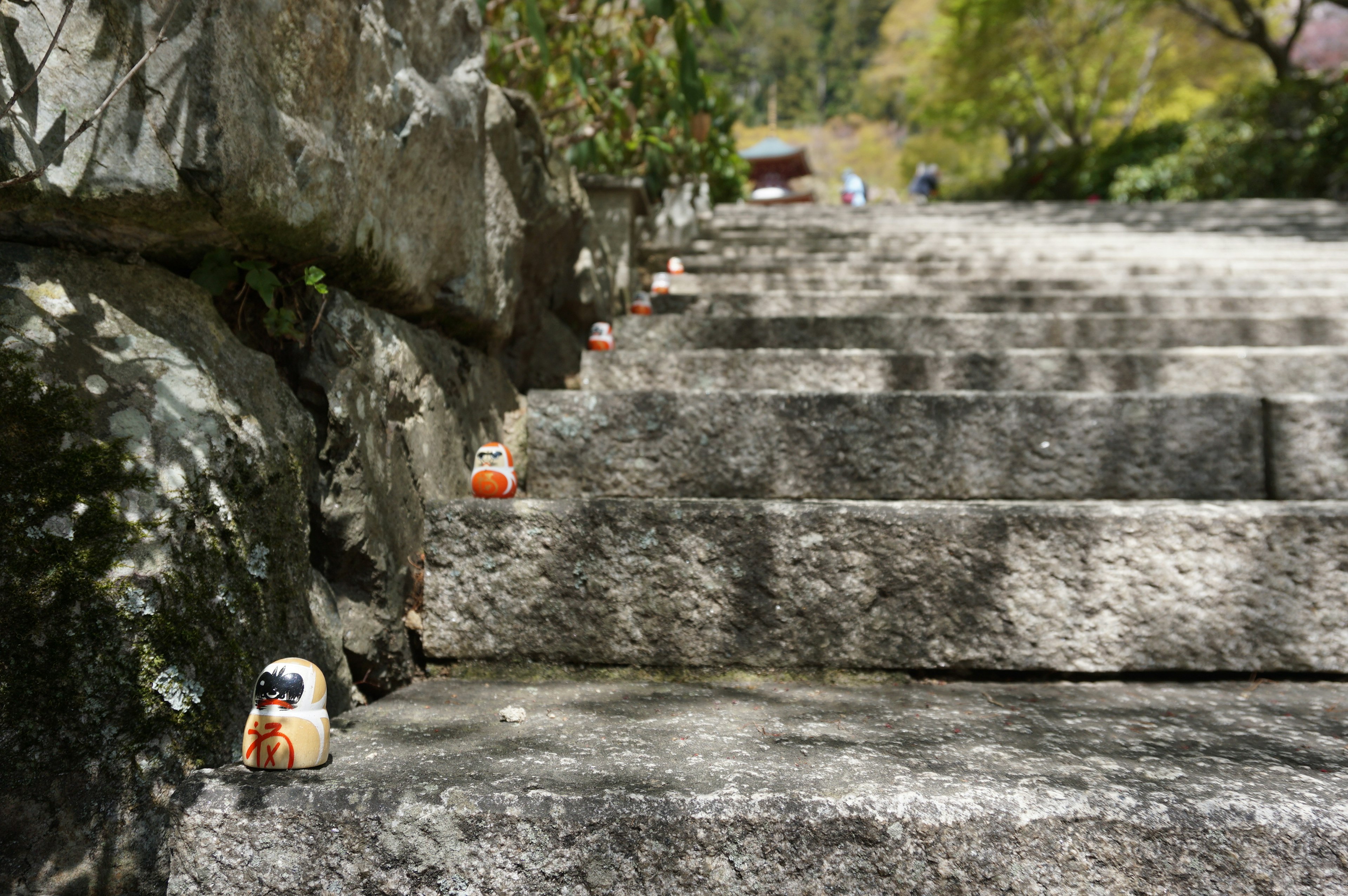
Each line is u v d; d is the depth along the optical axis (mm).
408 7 1941
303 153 1534
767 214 7496
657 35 3783
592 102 4020
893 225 7441
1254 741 1421
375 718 1528
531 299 3176
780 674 1835
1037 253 5680
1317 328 3549
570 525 1865
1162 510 1830
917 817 1124
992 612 1826
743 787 1178
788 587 1845
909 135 42281
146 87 1290
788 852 1122
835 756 1324
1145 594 1819
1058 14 20328
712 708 1614
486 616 1868
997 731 1472
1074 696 1720
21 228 1304
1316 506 1870
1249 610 1813
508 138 2619
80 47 1239
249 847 1129
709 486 2389
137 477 1255
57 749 1146
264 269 1592
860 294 4117
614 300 4250
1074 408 2363
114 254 1426
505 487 2039
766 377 2969
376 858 1130
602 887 1121
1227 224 7137
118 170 1273
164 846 1160
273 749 1206
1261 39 15641
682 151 5434
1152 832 1114
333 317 1735
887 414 2369
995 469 2363
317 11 1560
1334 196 11414
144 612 1190
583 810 1128
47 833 1127
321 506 1639
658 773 1235
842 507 1869
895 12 33094
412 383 2045
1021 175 19219
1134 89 22641
